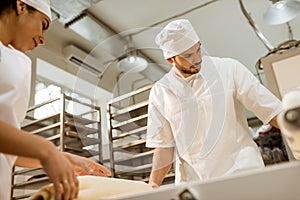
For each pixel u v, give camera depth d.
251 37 3.54
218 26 3.39
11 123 0.82
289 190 0.44
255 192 0.46
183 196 0.50
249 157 1.24
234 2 3.04
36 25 1.00
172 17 3.21
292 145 0.53
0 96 0.80
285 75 1.38
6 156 0.86
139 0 2.98
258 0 3.03
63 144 2.13
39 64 3.47
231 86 1.37
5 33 0.96
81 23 2.98
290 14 2.43
